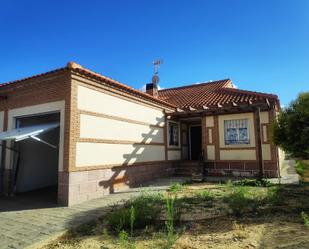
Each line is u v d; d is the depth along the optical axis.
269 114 14.47
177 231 5.86
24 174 12.32
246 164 14.89
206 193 9.36
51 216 7.71
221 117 15.89
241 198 7.50
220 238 5.34
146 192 9.94
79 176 9.55
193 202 8.46
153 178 14.34
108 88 11.30
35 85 10.76
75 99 9.64
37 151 13.08
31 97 10.90
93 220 7.16
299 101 8.84
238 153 15.20
